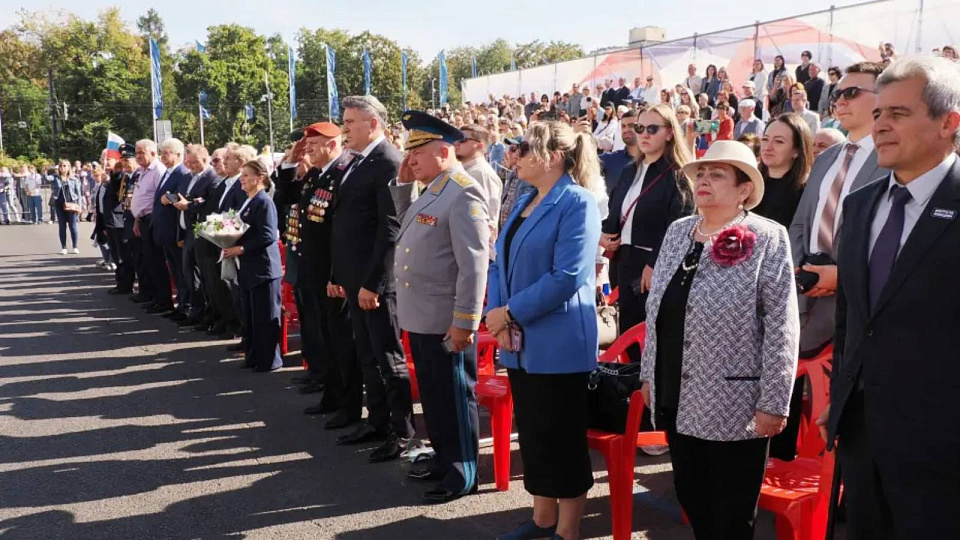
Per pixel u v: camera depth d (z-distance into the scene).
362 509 3.68
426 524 3.51
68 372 6.17
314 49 78.31
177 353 6.76
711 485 2.60
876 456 2.06
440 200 3.62
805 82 10.24
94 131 59.56
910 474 1.99
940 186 2.00
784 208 4.11
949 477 1.94
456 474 3.77
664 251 2.73
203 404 5.32
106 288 10.28
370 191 4.25
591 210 3.00
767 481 2.94
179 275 8.09
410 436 4.34
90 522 3.58
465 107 18.39
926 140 1.99
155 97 36.69
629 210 4.45
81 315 8.50
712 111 11.05
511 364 3.13
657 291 2.67
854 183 3.36
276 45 80.31
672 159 4.29
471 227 3.52
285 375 6.04
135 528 3.51
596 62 16.25
